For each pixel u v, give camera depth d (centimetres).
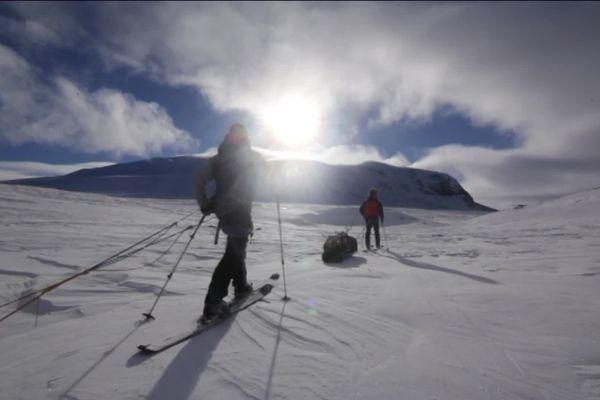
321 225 3569
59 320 342
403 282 490
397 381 215
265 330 295
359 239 1545
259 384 210
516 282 488
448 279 512
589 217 1952
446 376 222
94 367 226
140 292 434
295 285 466
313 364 235
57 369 224
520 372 229
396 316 339
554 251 867
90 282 478
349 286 462
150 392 200
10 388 203
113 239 927
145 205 3572
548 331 299
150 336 278
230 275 346
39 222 1269
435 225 4147
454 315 341
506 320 327
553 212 2352
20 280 475
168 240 998
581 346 267
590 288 443
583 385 214
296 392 202
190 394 199
